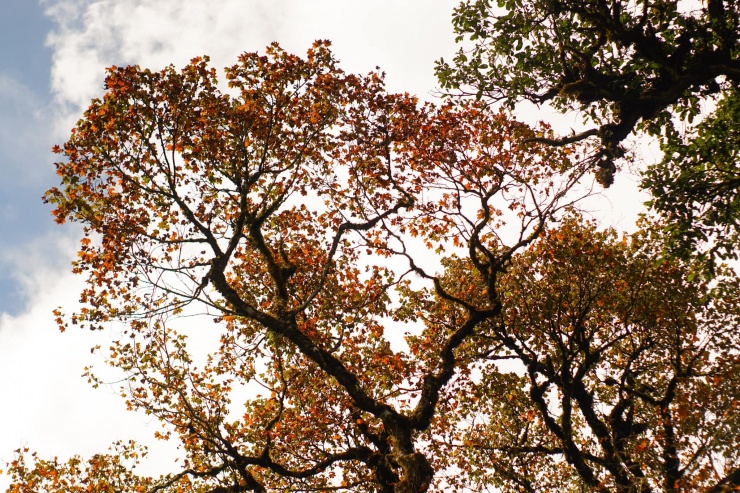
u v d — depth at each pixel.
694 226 17.61
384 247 18.53
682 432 14.22
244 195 15.91
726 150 18.39
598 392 20.75
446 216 19.19
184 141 16.22
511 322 20.16
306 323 17.53
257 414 18.55
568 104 18.03
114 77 15.23
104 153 15.31
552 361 20.16
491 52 17.50
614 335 20.31
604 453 16.86
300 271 18.81
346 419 18.16
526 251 20.97
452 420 20.81
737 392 12.71
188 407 15.48
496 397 20.64
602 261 19.72
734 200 17.73
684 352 19.12
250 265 18.95
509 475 18.72
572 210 18.27
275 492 17.47
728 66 15.53
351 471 18.25
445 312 20.95
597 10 16.45
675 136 18.52
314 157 18.16
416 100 18.09
